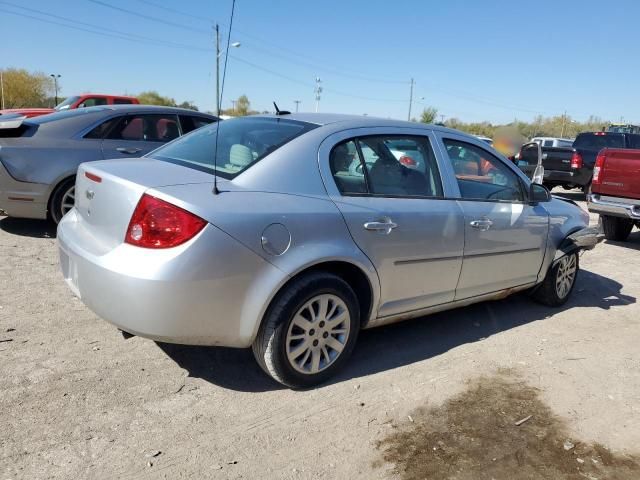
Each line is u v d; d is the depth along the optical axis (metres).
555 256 4.93
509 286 4.55
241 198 2.91
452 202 3.91
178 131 7.11
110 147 6.39
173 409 2.99
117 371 3.32
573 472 2.76
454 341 4.23
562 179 13.71
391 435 2.94
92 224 3.08
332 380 3.45
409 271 3.63
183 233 2.69
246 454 2.69
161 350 3.62
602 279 6.39
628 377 3.83
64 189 6.11
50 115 6.42
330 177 3.30
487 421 3.14
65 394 3.03
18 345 3.52
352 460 2.71
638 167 7.58
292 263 2.97
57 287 4.57
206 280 2.73
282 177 3.13
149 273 2.66
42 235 6.22
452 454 2.82
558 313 5.06
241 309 2.88
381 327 4.36
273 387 3.31
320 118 3.65
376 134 3.65
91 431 2.74
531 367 3.88
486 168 4.31
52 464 2.48
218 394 3.18
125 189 2.83
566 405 3.39
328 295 3.20
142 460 2.57
